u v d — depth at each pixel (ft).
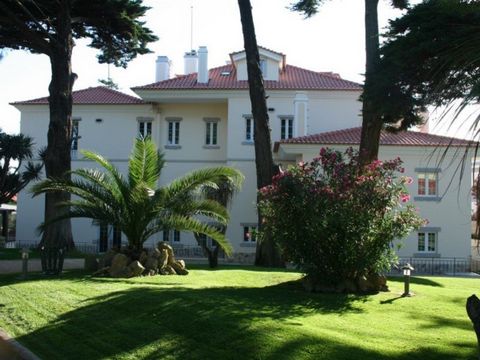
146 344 23.82
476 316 15.58
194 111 117.19
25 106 119.65
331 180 35.17
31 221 117.50
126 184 50.16
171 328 25.67
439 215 96.12
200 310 27.94
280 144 97.19
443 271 95.96
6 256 72.79
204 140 116.47
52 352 24.31
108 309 30.50
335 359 20.12
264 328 24.06
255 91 70.18
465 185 94.94
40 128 119.75
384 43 23.50
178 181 50.80
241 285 42.06
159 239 109.91
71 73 80.18
